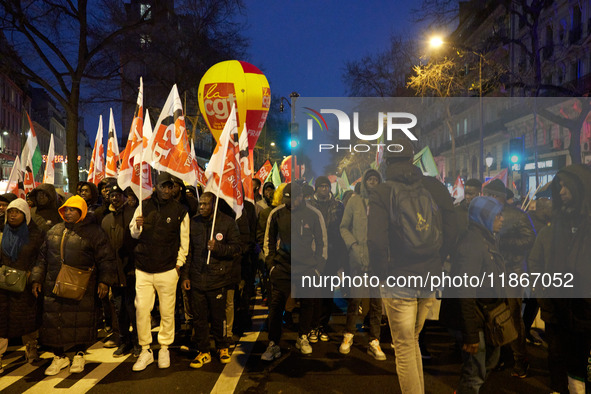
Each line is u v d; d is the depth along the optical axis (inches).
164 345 204.8
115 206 226.2
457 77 892.6
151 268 199.8
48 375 192.5
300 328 220.8
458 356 212.5
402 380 140.1
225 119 343.9
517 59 1254.3
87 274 188.7
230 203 207.5
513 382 179.2
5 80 2324.1
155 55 912.9
